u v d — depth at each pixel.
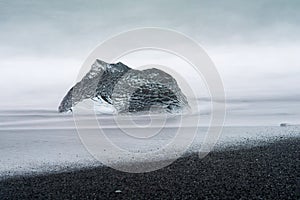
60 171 12.23
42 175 11.81
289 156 13.62
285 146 15.20
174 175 11.58
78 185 10.84
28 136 18.12
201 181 10.91
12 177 11.66
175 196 9.77
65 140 17.14
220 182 10.83
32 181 11.25
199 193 9.95
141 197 9.74
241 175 11.43
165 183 10.88
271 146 15.20
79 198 9.82
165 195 9.88
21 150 15.30
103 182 11.07
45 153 14.70
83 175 11.78
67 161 13.46
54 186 10.73
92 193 10.16
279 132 18.22
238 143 15.77
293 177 11.19
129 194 9.98
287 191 10.02
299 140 16.34
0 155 14.42
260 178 11.09
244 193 9.89
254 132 18.23
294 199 9.45
